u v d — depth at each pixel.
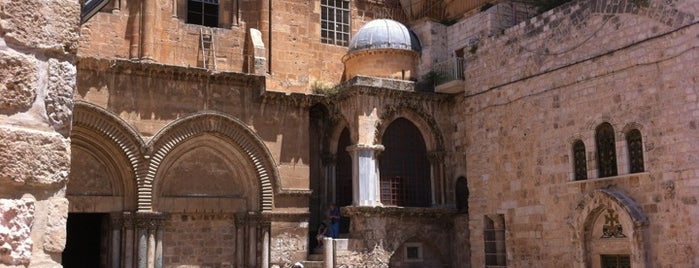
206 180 28.84
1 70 5.54
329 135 31.98
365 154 29.30
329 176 31.83
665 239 20.36
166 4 30.06
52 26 5.96
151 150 26.95
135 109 26.97
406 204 30.78
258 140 29.09
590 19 23.47
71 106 6.13
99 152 26.73
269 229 28.91
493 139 27.42
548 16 25.20
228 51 31.28
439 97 31.58
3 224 5.39
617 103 22.20
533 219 25.08
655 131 20.91
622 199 21.36
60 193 5.94
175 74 27.86
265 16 32.06
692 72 19.86
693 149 19.67
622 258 21.78
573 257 23.09
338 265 27.67
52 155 5.83
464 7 34.62
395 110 30.53
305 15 33.22
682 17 20.27
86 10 11.32
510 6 31.39
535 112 25.39
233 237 29.38
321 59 33.62
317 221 32.12
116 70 26.66
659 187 20.66
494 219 27.03
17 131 5.57
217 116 28.44
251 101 29.53
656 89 20.95
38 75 5.82
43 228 5.75
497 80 27.47
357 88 29.41
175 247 27.94
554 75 24.69
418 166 31.45
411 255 30.22
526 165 25.61
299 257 29.20
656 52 21.02
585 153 23.25
